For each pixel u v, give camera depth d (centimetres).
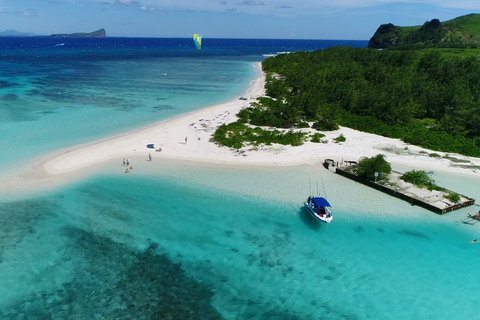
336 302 2266
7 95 7631
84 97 7756
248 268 2547
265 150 4697
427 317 2161
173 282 2391
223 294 2309
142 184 3725
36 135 5072
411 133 5400
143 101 7556
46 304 2167
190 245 2773
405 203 3444
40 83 9450
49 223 2973
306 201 3422
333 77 8781
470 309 2220
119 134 5247
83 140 4944
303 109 6406
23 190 3488
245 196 3528
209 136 5203
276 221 3127
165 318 2108
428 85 7194
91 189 3581
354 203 3434
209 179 3872
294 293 2331
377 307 2231
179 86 9631
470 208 3362
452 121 5531
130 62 16662
